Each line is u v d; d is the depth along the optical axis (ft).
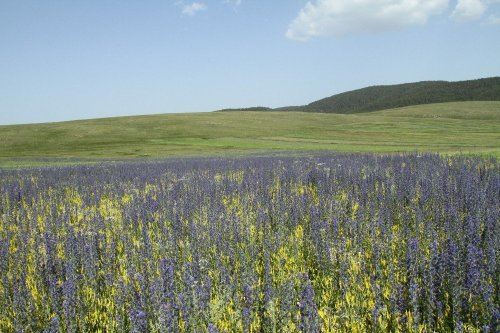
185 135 311.68
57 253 26.25
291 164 76.38
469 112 496.64
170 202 39.52
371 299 18.39
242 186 48.62
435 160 68.28
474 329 16.40
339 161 75.72
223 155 155.63
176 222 31.83
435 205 33.09
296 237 27.91
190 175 65.00
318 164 68.03
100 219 34.01
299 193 44.11
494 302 18.45
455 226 27.02
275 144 251.19
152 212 36.83
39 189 55.21
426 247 23.57
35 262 23.98
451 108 538.06
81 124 356.79
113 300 20.03
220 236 27.71
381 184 46.29
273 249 25.72
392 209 34.01
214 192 45.14
